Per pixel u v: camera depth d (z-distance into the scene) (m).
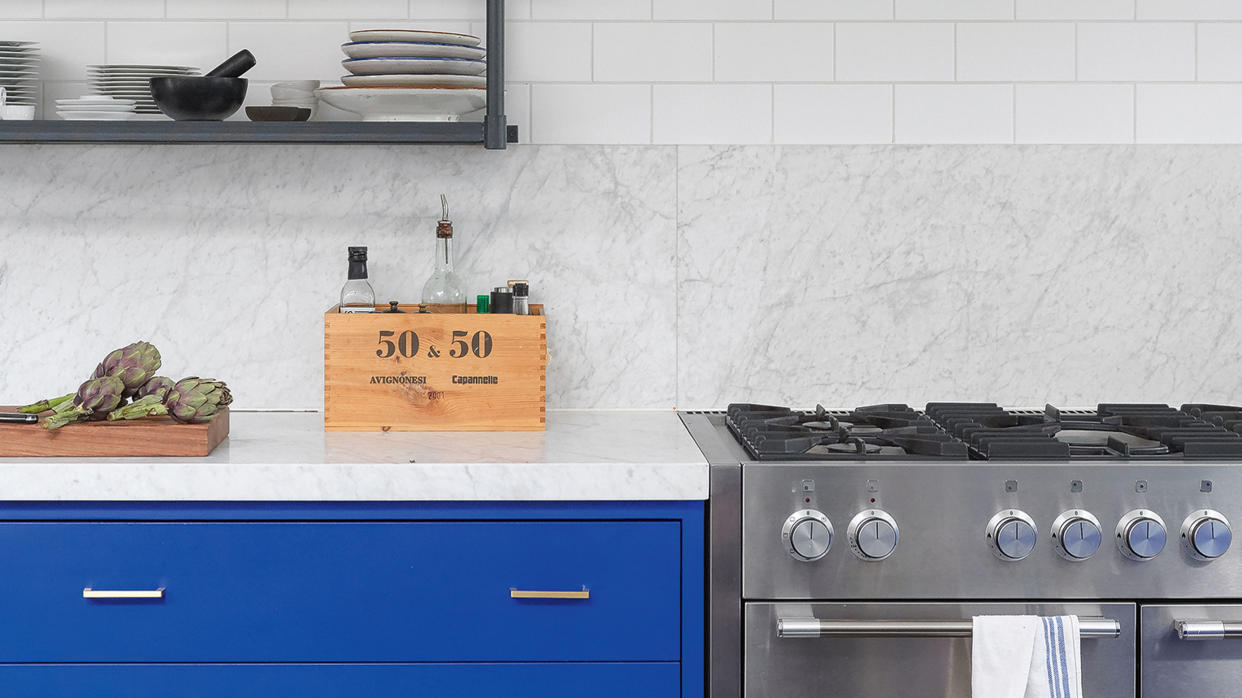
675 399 2.36
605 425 2.16
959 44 2.32
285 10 2.31
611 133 2.33
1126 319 2.35
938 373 2.35
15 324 2.31
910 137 2.33
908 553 1.72
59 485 1.71
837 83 2.33
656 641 1.76
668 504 1.75
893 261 2.34
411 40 2.11
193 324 2.32
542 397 2.07
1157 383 2.35
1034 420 2.03
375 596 1.75
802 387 2.36
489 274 2.33
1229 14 2.32
